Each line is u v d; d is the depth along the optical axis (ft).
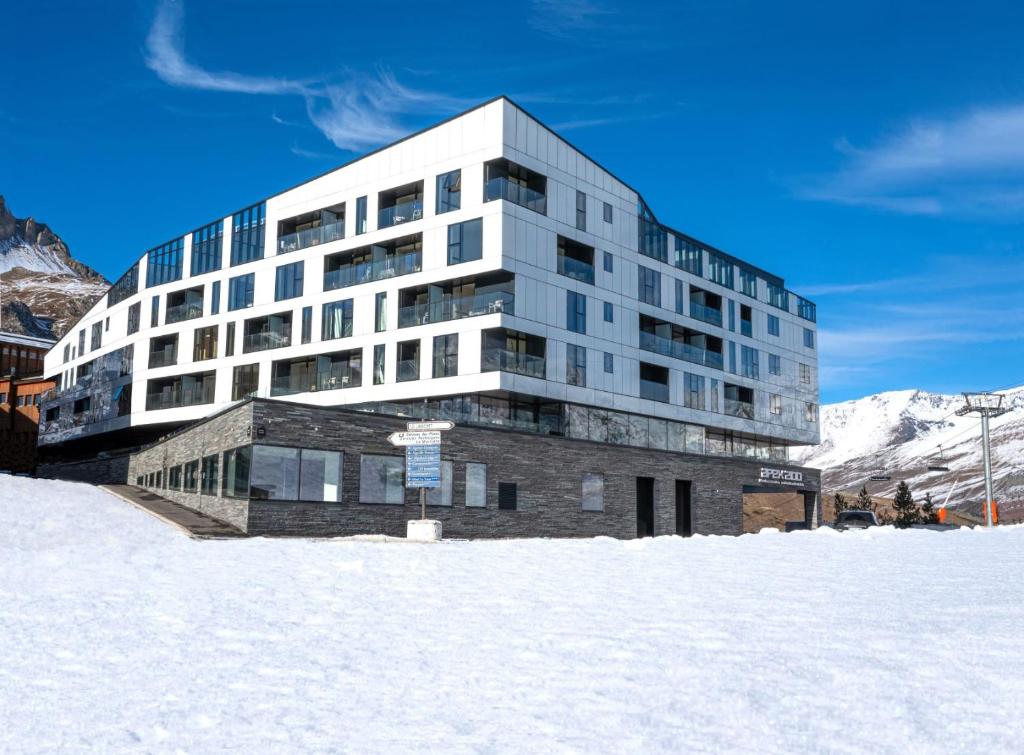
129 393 204.13
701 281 187.01
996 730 18.43
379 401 152.56
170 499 111.34
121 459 139.64
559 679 23.91
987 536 93.81
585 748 17.94
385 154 161.27
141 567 51.83
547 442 127.75
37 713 21.34
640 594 40.37
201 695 22.86
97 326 228.84
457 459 114.01
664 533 150.10
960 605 35.81
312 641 29.73
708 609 35.68
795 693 21.80
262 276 177.88
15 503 83.92
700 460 161.58
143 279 205.98
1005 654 25.54
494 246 143.95
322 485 98.17
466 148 150.30
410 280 152.97
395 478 105.70
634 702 21.39
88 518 82.53
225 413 99.09
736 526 169.48
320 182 171.22
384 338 154.92
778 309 210.79
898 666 24.38
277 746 18.51
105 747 18.66
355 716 20.70
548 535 125.80
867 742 17.92
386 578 46.52
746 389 198.29
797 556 62.44
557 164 155.74
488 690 22.90
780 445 211.00
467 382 143.02
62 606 37.19
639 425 165.37
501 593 40.75
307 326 167.32
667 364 172.96
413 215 155.74
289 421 95.55
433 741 18.62
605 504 137.28
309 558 56.80
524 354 144.36
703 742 18.17
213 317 186.09
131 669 25.90
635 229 171.32
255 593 40.91
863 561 58.49
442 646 28.66
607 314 161.38
